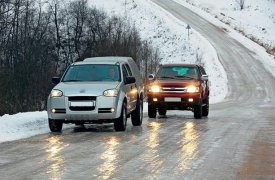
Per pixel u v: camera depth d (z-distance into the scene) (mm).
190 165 15555
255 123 30484
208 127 27641
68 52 127250
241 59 108562
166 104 33531
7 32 102375
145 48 110562
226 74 98000
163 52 115938
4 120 27500
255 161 16406
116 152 18062
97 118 24250
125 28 125875
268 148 19391
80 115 24141
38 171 14578
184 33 123688
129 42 114438
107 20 129250
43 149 18828
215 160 16500
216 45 117375
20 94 88875
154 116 34781
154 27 128625
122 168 15000
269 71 101250
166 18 134750
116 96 24547
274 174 14336
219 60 106938
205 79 35500
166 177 13727
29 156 17219
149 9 140875
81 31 128750
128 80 26344
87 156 17188
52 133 24312
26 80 94688
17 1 105188
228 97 75438
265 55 113250
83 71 27062
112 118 24391
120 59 29641
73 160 16391
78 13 129625
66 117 24234
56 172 14430
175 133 24406
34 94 92875
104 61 28094
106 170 14703
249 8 159500
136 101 28562
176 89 33406
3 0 99062
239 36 127062
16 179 13508
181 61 109688
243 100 68688
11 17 105875
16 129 24859
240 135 23703
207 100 36531
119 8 140750
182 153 17906
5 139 21703
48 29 123875
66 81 26641
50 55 117938
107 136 23031
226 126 28312
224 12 153625
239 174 14281
